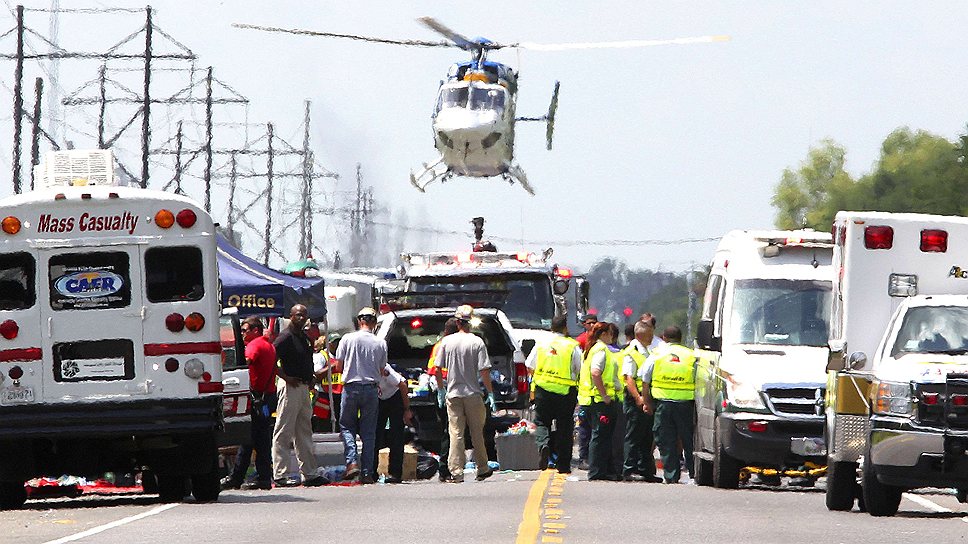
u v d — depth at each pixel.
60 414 62.00
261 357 74.00
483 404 79.75
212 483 65.00
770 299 76.19
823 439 71.81
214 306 62.84
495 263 112.00
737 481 74.12
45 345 62.31
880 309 63.56
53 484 72.12
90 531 50.41
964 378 57.03
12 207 62.44
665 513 56.31
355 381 77.69
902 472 56.97
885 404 57.78
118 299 62.53
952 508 63.94
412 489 69.81
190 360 62.59
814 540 48.34
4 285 62.53
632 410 80.56
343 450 82.50
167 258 62.84
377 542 46.25
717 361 75.06
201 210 62.97
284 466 76.94
